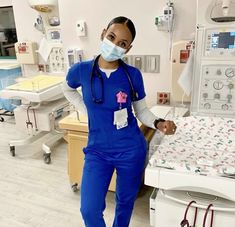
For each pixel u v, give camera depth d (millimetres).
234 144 1424
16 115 2906
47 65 3609
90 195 1389
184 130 1573
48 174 2600
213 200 1308
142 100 1489
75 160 2092
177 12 2045
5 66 3906
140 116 1533
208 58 1678
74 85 1505
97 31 2373
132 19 2199
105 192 1460
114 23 1281
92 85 1351
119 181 1516
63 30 2518
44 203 2168
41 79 2967
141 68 2299
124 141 1420
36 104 2811
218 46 1639
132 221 1923
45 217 2010
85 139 1975
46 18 3330
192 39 2020
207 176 1203
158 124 1445
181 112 1944
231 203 1279
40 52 3451
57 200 2199
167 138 1513
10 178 2549
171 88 2117
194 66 1728
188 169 1238
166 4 2055
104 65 1363
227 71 1666
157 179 1287
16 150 3131
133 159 1439
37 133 3133
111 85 1344
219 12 1589
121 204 1580
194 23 2021
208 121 1621
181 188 1267
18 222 1967
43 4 3076
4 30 4270
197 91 1769
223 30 1597
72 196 2242
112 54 1280
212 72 1698
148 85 2338
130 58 2309
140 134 1506
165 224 1435
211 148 1395
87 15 2361
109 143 1420
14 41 4262
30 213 2057
